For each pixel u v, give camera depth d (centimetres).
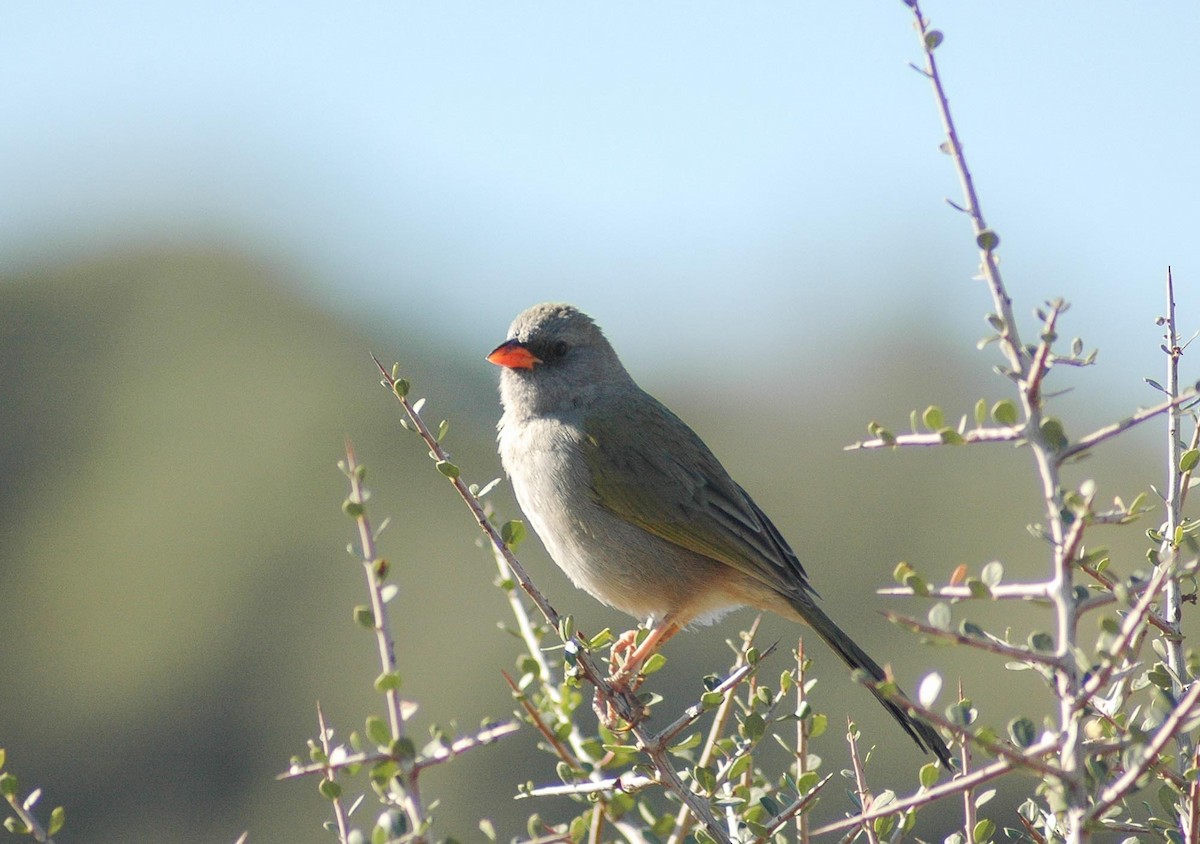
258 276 2575
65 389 2344
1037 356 385
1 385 2291
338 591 1861
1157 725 395
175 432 2158
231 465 2061
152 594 1878
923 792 425
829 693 1453
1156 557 508
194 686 1811
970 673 1415
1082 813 368
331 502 1977
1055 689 392
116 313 2481
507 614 1725
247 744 1742
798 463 2075
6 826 457
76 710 1794
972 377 2266
